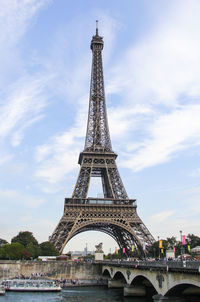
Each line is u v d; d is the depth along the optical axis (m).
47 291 139.38
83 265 184.25
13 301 112.19
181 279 72.38
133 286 119.38
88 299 117.69
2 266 177.62
